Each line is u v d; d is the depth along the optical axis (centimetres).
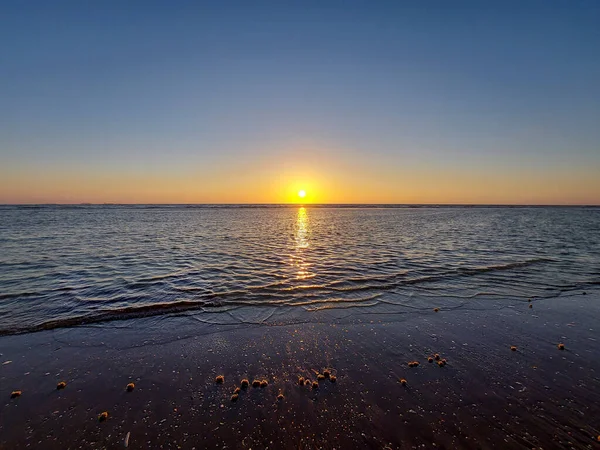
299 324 893
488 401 545
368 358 701
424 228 4319
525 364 671
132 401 550
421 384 598
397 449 439
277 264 1733
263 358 700
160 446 450
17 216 6819
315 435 469
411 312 991
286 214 9606
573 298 1135
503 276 1455
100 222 5138
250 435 470
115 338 798
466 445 445
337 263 1759
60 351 728
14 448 443
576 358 698
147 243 2611
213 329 856
